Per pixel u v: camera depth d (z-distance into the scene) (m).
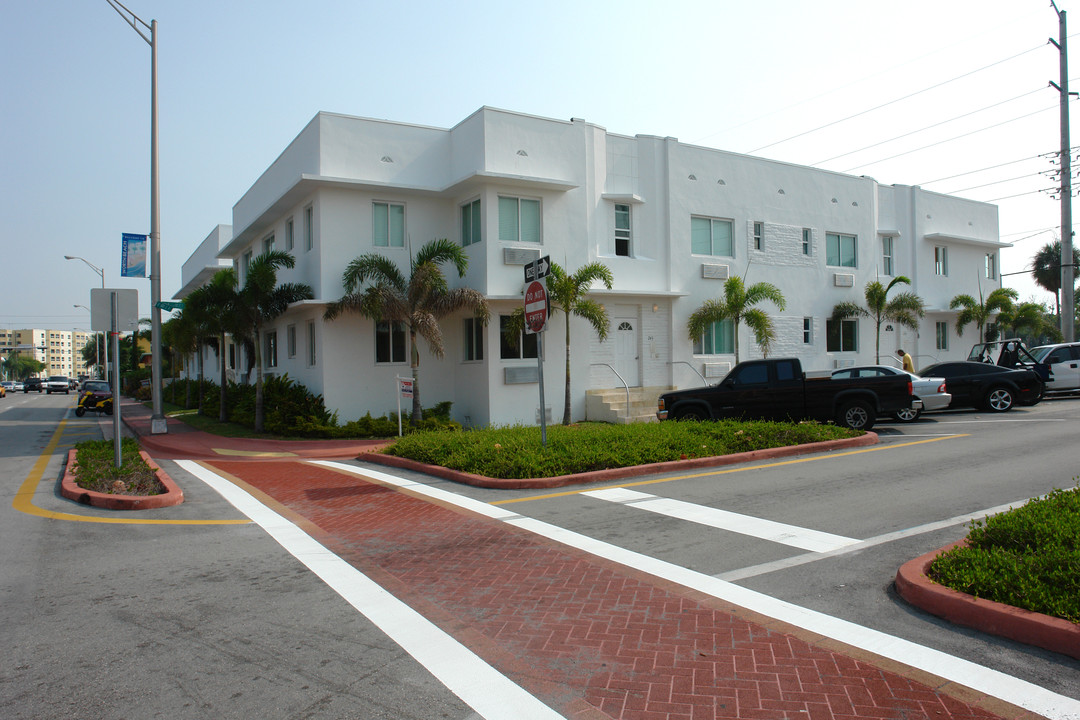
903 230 28.33
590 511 8.15
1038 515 6.00
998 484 9.07
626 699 3.79
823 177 25.33
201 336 26.33
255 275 17.41
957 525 7.14
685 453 11.31
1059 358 21.77
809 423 13.82
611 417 18.67
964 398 19.17
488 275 17.86
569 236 19.20
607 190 20.56
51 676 4.16
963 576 4.96
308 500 9.36
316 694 3.90
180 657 4.41
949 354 29.61
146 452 15.10
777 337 23.81
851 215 26.09
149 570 6.25
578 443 11.55
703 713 3.62
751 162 23.44
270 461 13.91
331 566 6.29
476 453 11.05
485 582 5.76
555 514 8.05
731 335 22.84
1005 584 4.77
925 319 28.70
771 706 3.67
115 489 9.83
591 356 19.80
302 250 19.02
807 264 24.73
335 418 17.34
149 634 4.78
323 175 17.69
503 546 6.79
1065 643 4.18
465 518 7.97
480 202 18.12
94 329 10.85
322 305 17.61
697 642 4.50
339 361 17.84
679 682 3.96
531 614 5.04
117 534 7.61
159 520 8.27
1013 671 4.01
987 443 12.67
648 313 20.95
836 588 5.44
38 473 12.53
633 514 7.94
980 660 4.16
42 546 7.15
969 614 4.64
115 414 11.03
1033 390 19.12
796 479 9.77
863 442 12.98
